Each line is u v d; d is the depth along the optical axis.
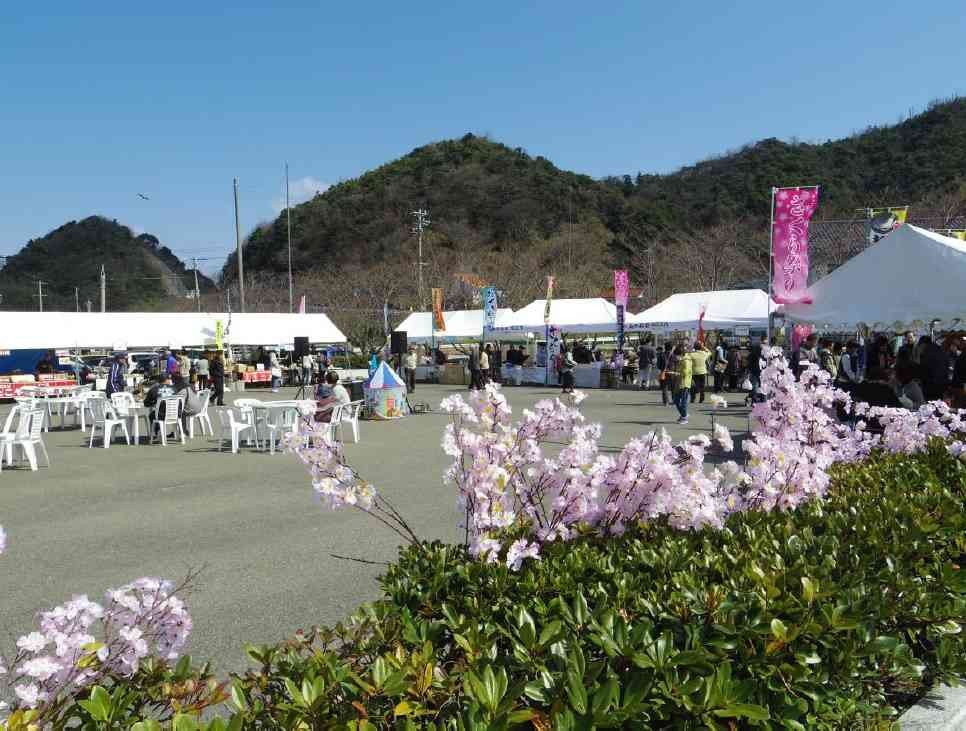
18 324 26.05
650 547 3.02
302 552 5.84
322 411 12.45
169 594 2.45
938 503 4.23
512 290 48.81
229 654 3.82
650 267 51.00
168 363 24.92
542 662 2.05
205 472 9.98
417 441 13.02
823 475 4.06
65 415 18.27
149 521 7.04
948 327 18.17
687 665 2.09
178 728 1.70
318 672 2.03
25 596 4.84
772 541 3.14
